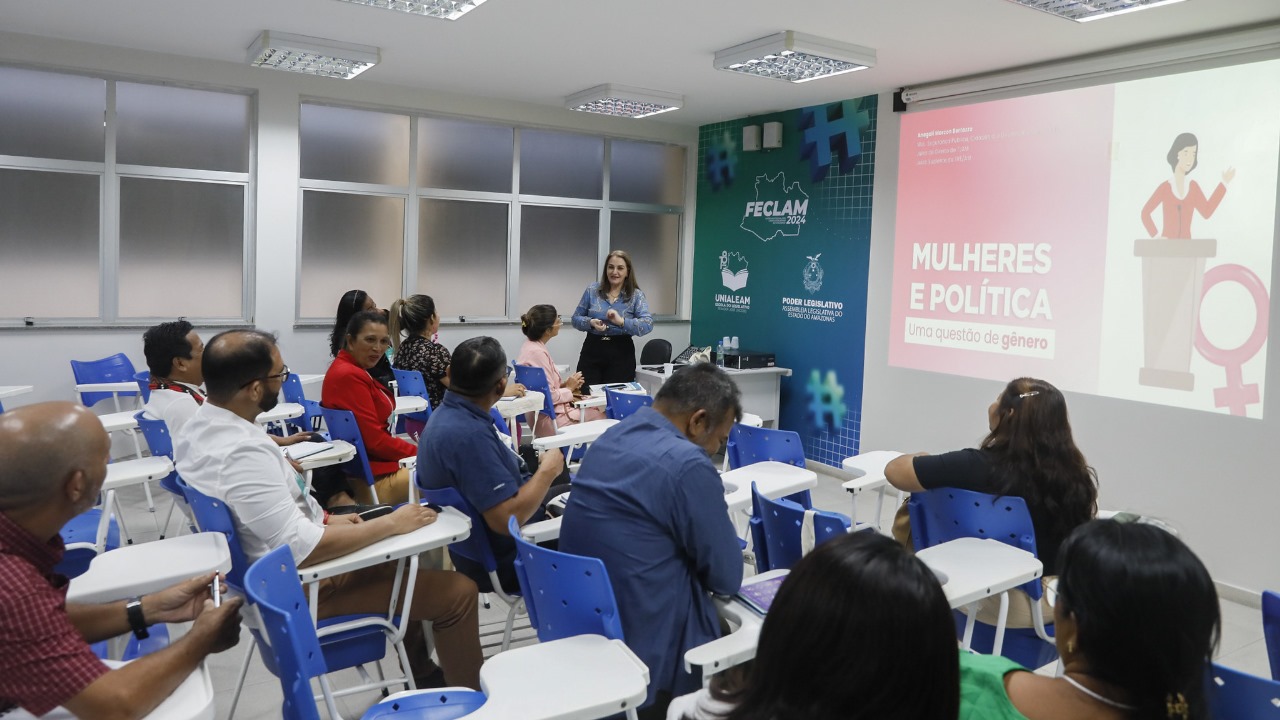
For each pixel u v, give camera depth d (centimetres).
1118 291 448
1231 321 402
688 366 223
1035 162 485
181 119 570
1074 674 117
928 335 552
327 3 420
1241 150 397
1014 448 250
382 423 373
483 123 670
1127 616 110
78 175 544
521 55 511
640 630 197
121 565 193
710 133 736
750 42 458
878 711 87
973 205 521
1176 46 416
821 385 635
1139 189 437
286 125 588
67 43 516
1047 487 246
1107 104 450
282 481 224
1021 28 413
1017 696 119
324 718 267
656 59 507
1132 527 117
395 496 362
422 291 659
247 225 594
